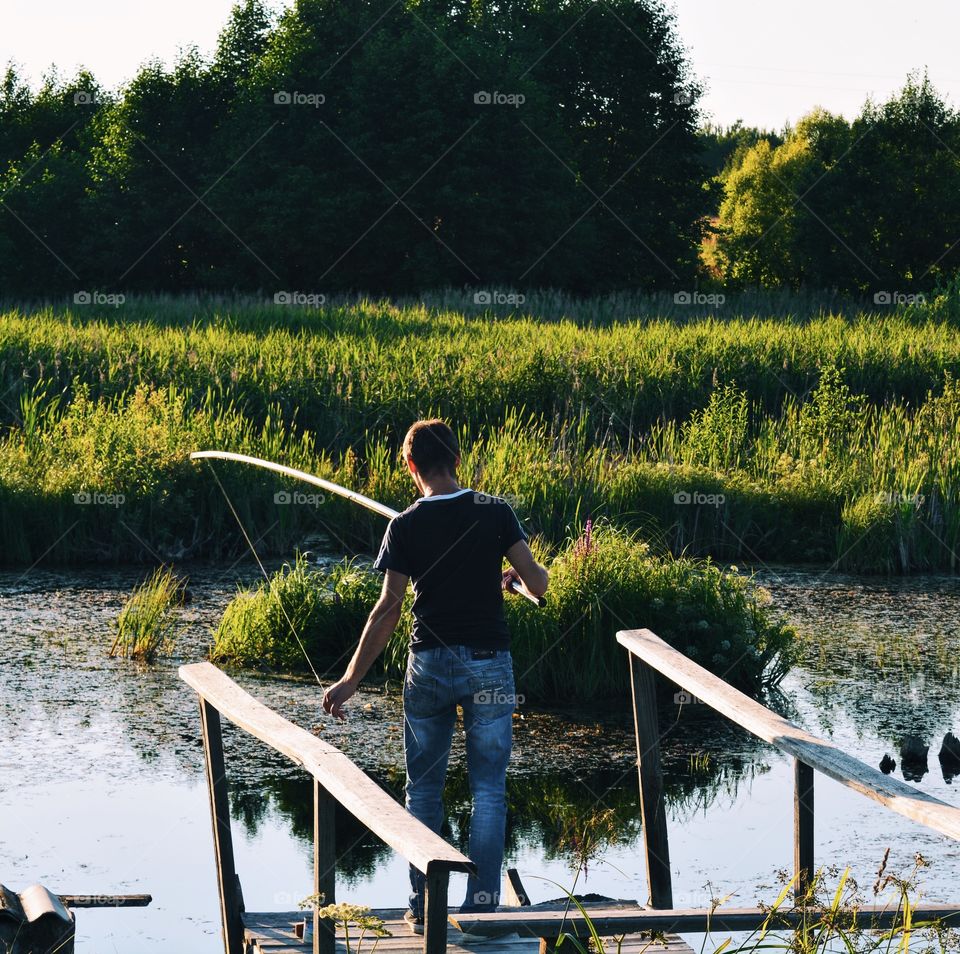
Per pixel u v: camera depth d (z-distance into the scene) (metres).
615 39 53.12
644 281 54.09
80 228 50.09
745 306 37.03
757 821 6.82
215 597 12.62
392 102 45.16
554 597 9.78
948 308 33.09
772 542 15.73
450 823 6.76
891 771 7.71
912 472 16.23
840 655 10.83
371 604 10.34
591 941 3.49
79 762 7.68
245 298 35.88
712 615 10.02
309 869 6.06
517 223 45.72
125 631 10.98
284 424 18.62
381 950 3.79
